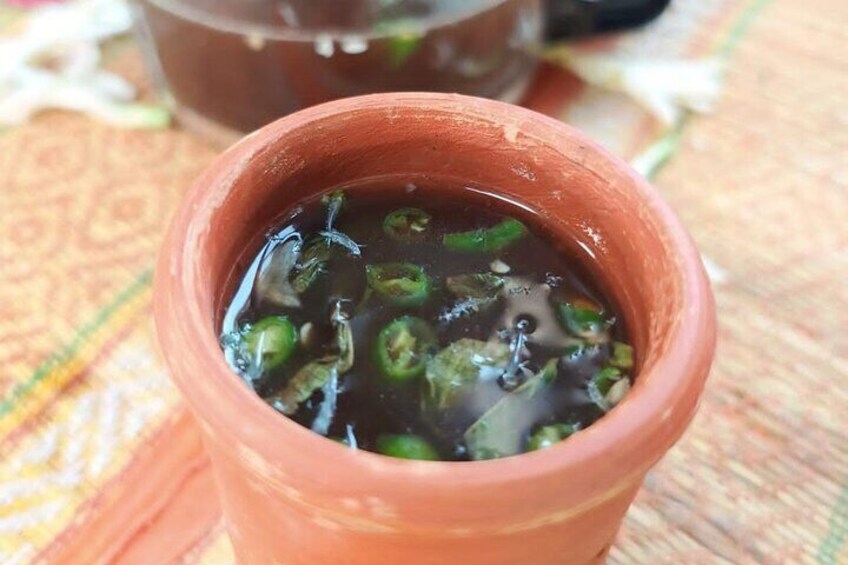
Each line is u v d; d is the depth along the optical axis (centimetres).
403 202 19
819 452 23
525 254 19
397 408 16
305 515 15
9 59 31
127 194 28
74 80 30
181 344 15
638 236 17
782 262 26
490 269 19
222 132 28
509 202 19
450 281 18
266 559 18
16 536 21
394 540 15
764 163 29
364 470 14
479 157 19
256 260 18
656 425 15
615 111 30
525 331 18
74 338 24
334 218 19
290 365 17
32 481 22
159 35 27
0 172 28
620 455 15
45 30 31
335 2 25
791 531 21
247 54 26
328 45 25
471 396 17
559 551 16
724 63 32
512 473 14
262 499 16
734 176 29
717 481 22
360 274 18
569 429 16
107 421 23
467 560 15
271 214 18
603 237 18
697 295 16
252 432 15
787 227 27
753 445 23
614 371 17
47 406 23
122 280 25
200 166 29
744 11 34
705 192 28
